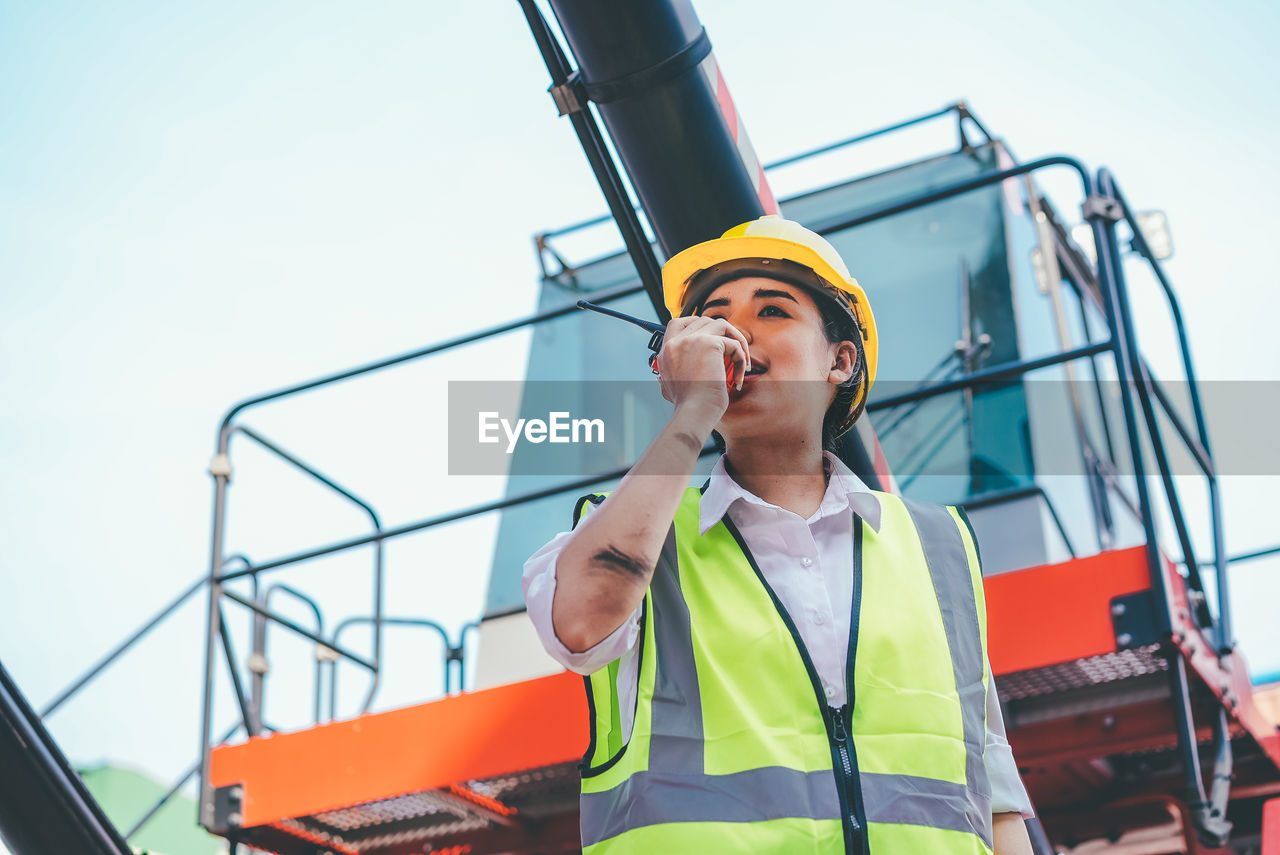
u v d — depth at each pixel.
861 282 6.31
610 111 2.98
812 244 2.19
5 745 2.10
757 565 1.93
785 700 1.79
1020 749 4.00
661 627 1.86
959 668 1.94
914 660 1.87
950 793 1.78
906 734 1.80
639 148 3.01
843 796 1.72
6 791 2.12
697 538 1.96
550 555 1.88
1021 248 6.32
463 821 4.41
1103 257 3.90
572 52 2.95
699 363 1.87
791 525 1.95
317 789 4.12
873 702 1.81
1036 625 3.54
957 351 5.71
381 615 5.72
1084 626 3.49
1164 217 4.89
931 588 2.00
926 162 6.60
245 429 5.07
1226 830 3.45
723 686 1.78
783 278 2.12
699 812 1.69
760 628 1.84
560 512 6.36
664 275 2.24
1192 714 3.79
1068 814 4.63
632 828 1.70
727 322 2.00
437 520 4.64
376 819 4.40
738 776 1.71
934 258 6.25
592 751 1.79
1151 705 3.89
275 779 4.18
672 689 1.80
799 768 1.73
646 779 1.72
